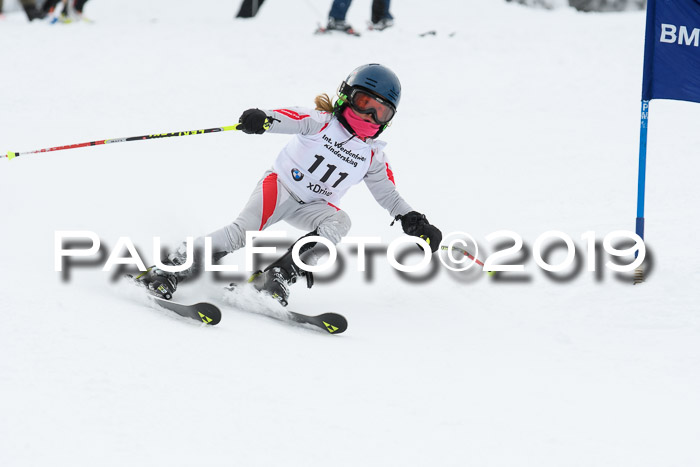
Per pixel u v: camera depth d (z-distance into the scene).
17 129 28.47
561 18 48.53
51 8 46.81
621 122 31.45
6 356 11.36
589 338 15.33
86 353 11.85
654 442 10.77
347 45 39.72
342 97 16.31
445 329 15.84
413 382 12.65
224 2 59.38
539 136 30.11
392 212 17.69
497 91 35.00
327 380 12.32
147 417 10.27
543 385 12.90
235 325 14.62
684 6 17.05
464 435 10.73
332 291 17.88
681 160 27.11
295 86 34.75
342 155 16.58
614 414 11.73
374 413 11.22
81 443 9.45
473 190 25.09
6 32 40.56
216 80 34.84
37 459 9.02
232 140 29.08
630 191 24.36
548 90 35.16
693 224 20.72
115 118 30.41
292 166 16.78
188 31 41.72
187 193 23.58
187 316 14.31
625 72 37.09
